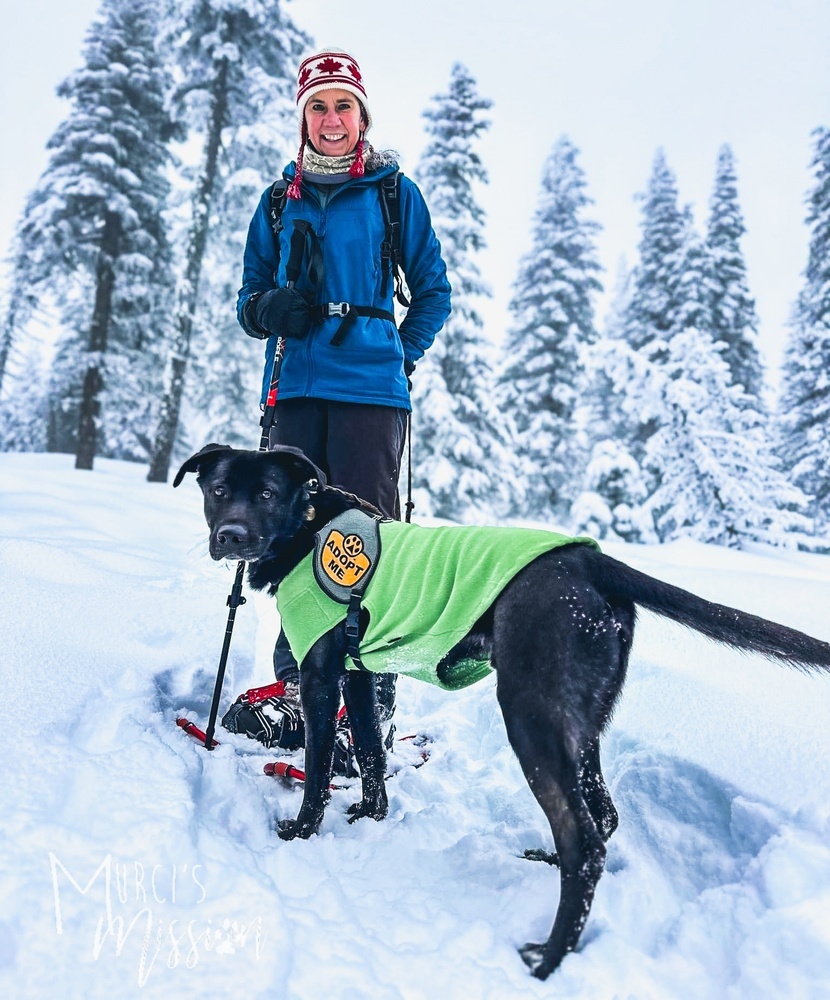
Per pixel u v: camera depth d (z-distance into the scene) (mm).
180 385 14102
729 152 20094
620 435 19562
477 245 15953
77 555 4117
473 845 2322
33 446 24875
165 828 1938
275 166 14680
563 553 2129
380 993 1597
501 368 19453
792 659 1960
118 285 16250
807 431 18344
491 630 2135
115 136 16219
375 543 2389
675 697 2980
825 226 19203
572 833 1842
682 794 2434
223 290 17375
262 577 2549
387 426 2969
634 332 19484
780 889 1858
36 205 16438
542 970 1748
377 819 2564
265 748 2910
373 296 2920
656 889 2035
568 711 1938
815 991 1577
